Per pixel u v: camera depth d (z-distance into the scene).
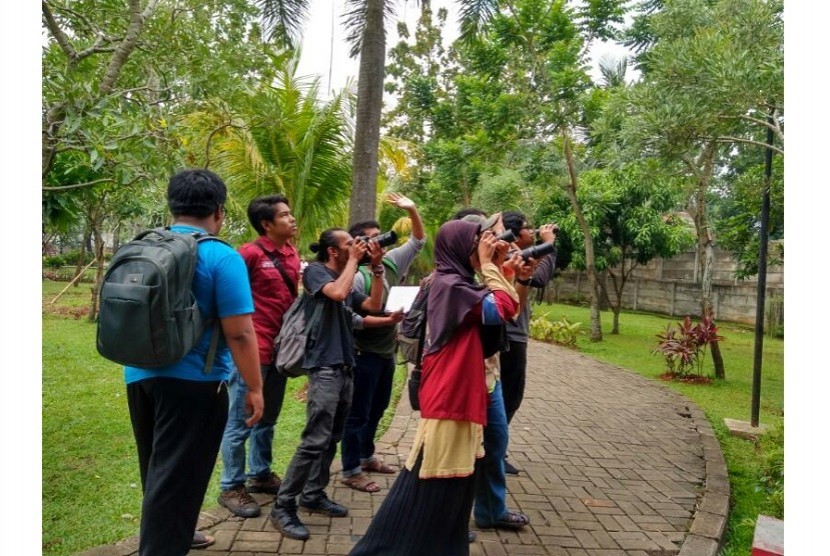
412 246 4.55
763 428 6.31
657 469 5.04
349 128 7.55
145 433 2.65
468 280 2.80
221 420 2.64
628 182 13.66
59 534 3.40
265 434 3.93
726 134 6.36
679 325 9.68
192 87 4.91
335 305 3.58
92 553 3.11
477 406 2.68
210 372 2.57
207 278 2.55
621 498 4.36
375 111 6.46
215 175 2.81
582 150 13.89
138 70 5.45
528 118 12.44
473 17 7.29
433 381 2.71
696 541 3.66
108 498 3.92
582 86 11.93
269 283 3.74
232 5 6.30
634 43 13.25
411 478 2.73
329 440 3.54
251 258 3.72
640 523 3.94
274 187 7.77
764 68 5.22
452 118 14.60
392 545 2.70
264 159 7.70
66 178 7.77
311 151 7.35
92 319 12.32
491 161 13.23
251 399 2.71
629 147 6.59
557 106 11.92
